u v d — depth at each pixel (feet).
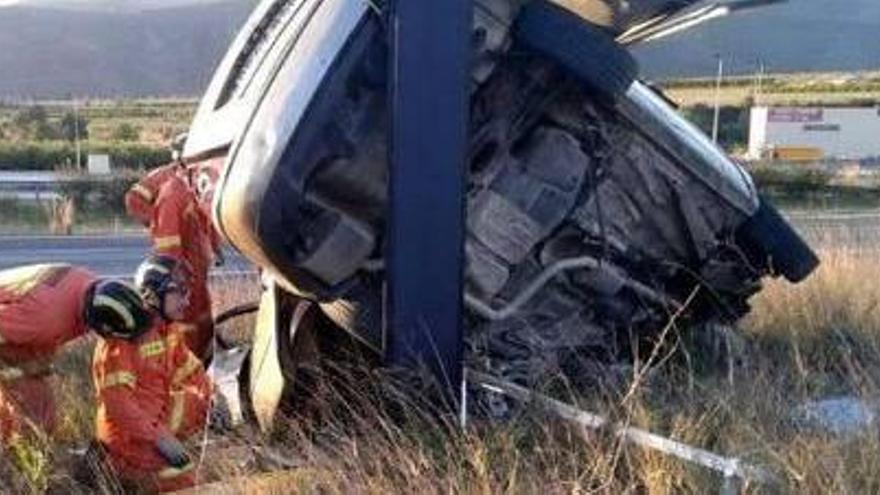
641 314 21.91
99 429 17.66
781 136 206.08
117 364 17.52
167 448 17.31
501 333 20.45
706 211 21.67
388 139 17.61
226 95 20.43
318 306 20.31
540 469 15.90
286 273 18.48
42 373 18.11
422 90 17.43
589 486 15.07
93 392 20.81
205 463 17.72
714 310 23.43
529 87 19.48
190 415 18.72
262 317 21.40
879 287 28.89
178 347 18.70
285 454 17.78
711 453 15.66
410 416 17.35
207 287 24.02
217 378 22.03
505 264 20.07
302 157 17.70
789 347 24.82
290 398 19.93
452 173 17.67
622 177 20.76
